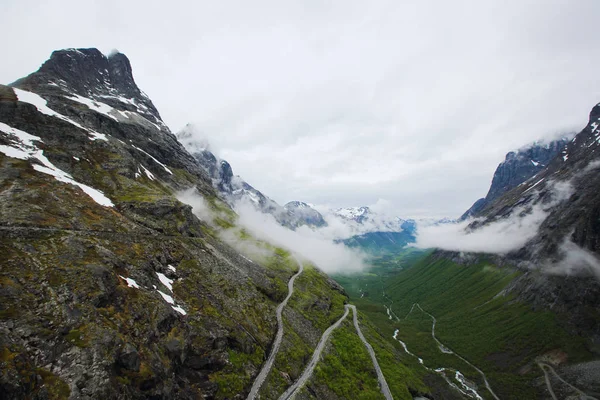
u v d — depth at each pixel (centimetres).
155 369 4984
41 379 3678
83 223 7619
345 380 9650
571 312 18525
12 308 4262
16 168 8525
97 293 5244
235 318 8419
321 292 16838
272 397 7044
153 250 8300
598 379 14362
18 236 5853
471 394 15088
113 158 12594
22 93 14200
